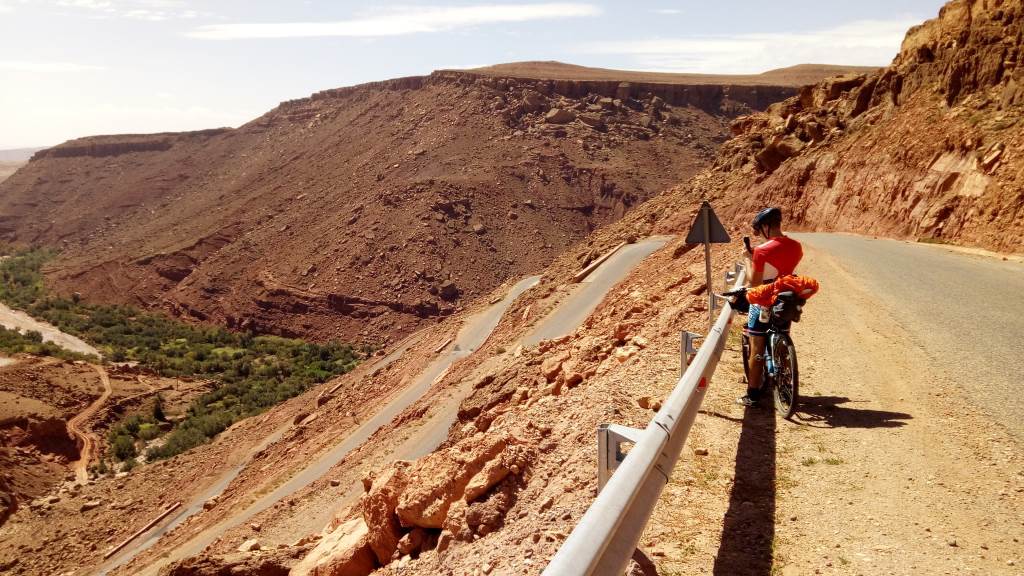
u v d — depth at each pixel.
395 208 187.62
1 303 196.50
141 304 195.12
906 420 5.78
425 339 69.06
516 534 5.09
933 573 3.58
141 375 114.88
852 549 3.91
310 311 166.62
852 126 38.56
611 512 2.84
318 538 11.11
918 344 8.06
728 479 4.99
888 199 27.89
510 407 11.48
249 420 76.31
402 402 43.44
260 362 141.50
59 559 45.59
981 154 22.11
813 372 7.43
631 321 11.36
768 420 6.12
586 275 49.19
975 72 26.64
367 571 7.42
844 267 14.60
